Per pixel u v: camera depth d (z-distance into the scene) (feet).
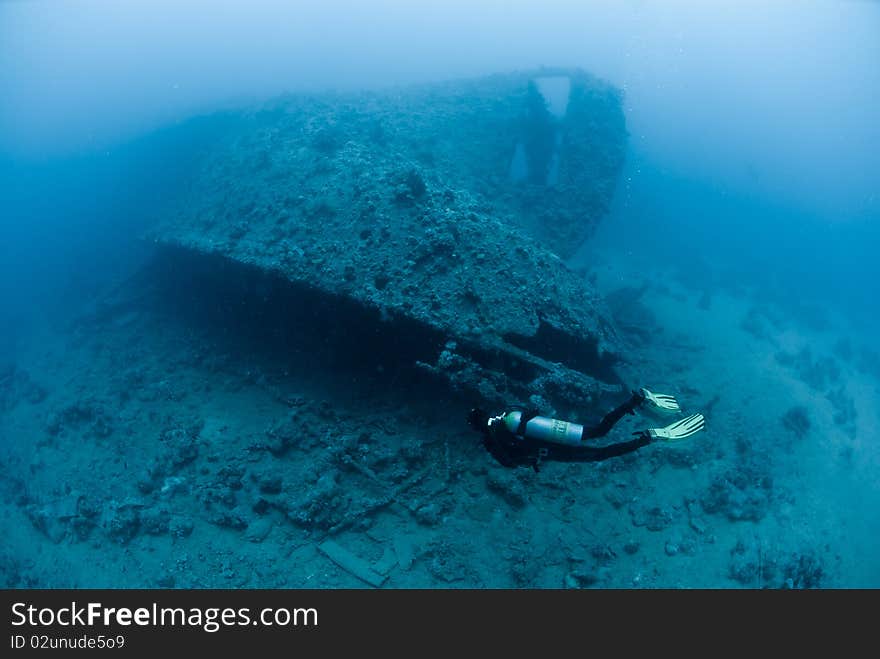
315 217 51.60
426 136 69.36
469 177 67.00
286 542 41.37
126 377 64.54
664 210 173.99
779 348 77.71
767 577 38.73
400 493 44.16
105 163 123.95
